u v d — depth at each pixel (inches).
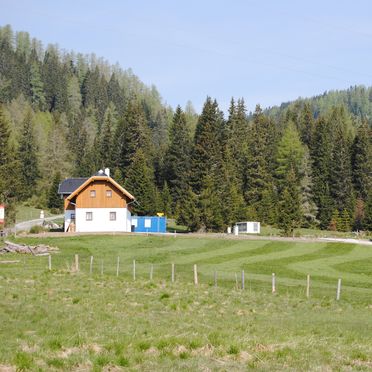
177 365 546.0
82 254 2279.8
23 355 548.7
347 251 2503.7
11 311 866.8
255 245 2635.3
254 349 611.2
